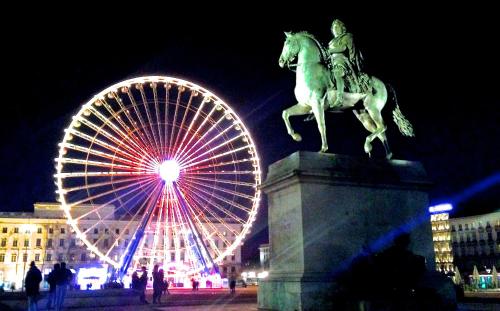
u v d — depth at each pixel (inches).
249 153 1777.8
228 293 1632.6
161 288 1037.2
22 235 4069.9
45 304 917.2
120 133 1723.7
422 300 439.2
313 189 497.0
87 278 2642.7
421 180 550.6
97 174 1706.4
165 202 1831.9
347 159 525.7
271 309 494.3
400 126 605.3
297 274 469.7
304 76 546.3
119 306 892.0
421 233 539.5
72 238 4042.8
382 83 592.1
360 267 448.1
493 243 3442.4
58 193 1640.0
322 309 451.8
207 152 1800.0
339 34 573.3
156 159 1755.7
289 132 565.3
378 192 528.4
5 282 3764.8
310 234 481.4
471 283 2508.6
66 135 1656.0
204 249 1836.9
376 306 423.5
